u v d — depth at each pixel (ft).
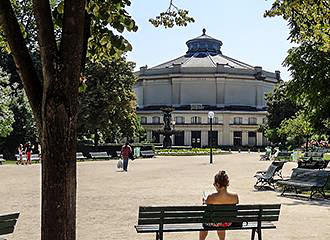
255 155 227.40
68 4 16.90
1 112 144.05
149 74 402.11
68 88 16.89
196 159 176.45
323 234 36.86
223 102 383.86
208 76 382.83
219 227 28.60
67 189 16.72
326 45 43.45
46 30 17.01
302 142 220.43
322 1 37.19
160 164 138.82
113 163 144.46
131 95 196.34
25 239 34.60
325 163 80.84
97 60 22.82
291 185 60.64
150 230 27.55
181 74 384.68
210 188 70.18
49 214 16.56
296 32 79.30
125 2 21.50
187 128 359.46
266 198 59.41
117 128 195.62
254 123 369.30
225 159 177.99
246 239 34.60
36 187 70.85
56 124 16.66
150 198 58.29
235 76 387.34
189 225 29.04
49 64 16.83
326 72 80.94
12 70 200.23
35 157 148.56
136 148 189.26
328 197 60.49
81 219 43.01
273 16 39.09
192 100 385.70
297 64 83.66
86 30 18.85
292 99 86.69
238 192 65.98
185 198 58.34
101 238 34.78
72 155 16.97
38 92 17.70
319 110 85.05
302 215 46.26
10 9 17.60
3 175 94.07
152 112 370.12
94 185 74.69
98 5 21.11
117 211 47.80
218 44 437.17
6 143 179.73
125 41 21.70
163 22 27.22
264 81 407.44
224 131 362.74
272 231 37.96
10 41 17.58
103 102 186.29
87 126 187.32
